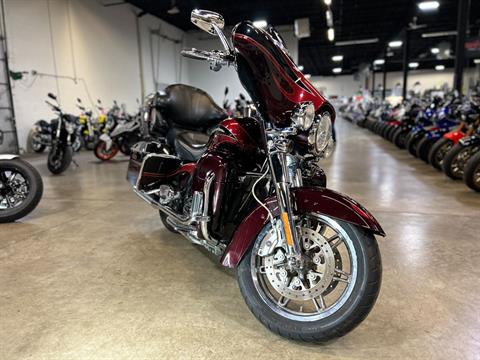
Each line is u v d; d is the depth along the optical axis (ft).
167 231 9.13
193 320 5.34
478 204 11.11
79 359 4.53
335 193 4.58
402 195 12.32
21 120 25.11
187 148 7.19
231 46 4.70
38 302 5.83
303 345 4.77
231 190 5.67
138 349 4.70
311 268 4.73
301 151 4.70
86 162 21.38
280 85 4.47
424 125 20.30
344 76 103.14
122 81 36.37
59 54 28.14
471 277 6.52
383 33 53.62
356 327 4.78
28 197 9.83
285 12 41.32
